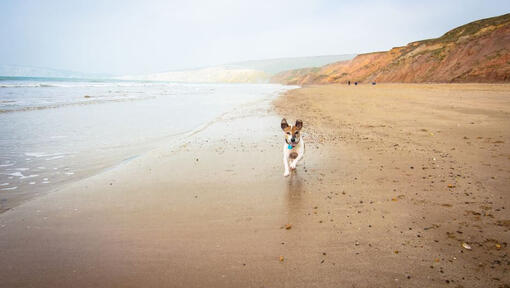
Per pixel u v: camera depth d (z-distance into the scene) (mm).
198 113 13195
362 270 2180
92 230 2924
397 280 2053
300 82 109812
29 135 7953
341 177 4430
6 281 2154
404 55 59906
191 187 4164
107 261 2396
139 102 18406
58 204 3594
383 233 2719
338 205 3416
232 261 2352
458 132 7258
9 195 3902
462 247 2422
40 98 18875
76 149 6559
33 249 2588
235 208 3412
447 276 2068
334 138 7355
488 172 4281
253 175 4664
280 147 6613
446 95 18172
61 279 2176
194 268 2273
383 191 3793
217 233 2818
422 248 2438
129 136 8039
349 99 19734
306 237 2699
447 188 3773
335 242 2594
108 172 4918
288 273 2174
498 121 8414
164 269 2271
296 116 11727
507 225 2742
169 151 6359
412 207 3262
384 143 6562
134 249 2564
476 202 3297
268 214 3230
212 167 5141
